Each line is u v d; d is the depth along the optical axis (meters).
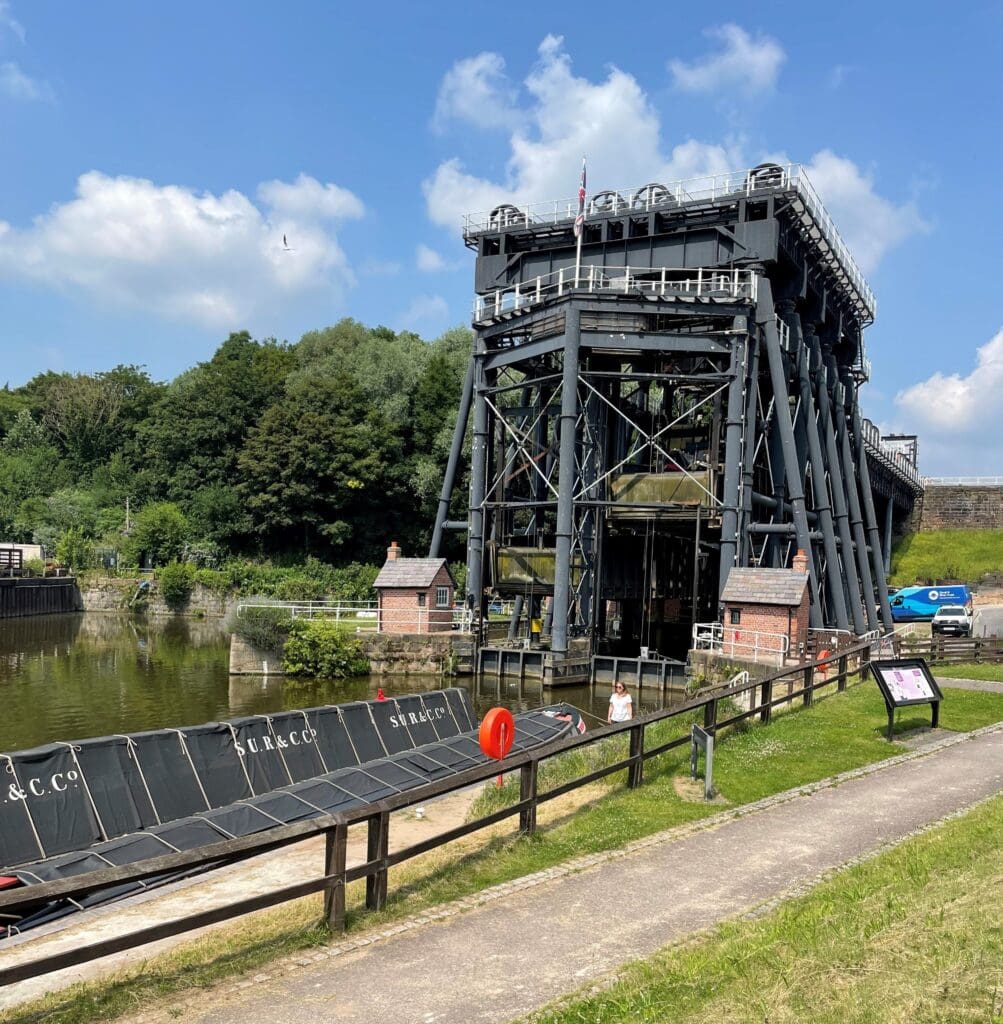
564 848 12.55
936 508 89.62
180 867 8.38
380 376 86.88
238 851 8.78
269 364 99.38
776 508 44.44
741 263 40.84
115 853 14.02
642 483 41.53
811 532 45.41
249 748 19.12
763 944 8.54
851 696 24.20
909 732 20.23
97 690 38.97
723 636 36.81
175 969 8.86
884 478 74.50
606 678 41.00
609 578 47.66
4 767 15.20
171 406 95.62
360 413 84.56
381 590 45.19
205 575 76.38
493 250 47.19
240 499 85.44
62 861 13.61
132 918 11.80
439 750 20.45
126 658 49.66
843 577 49.12
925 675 20.78
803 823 13.62
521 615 52.47
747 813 14.20
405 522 86.31
